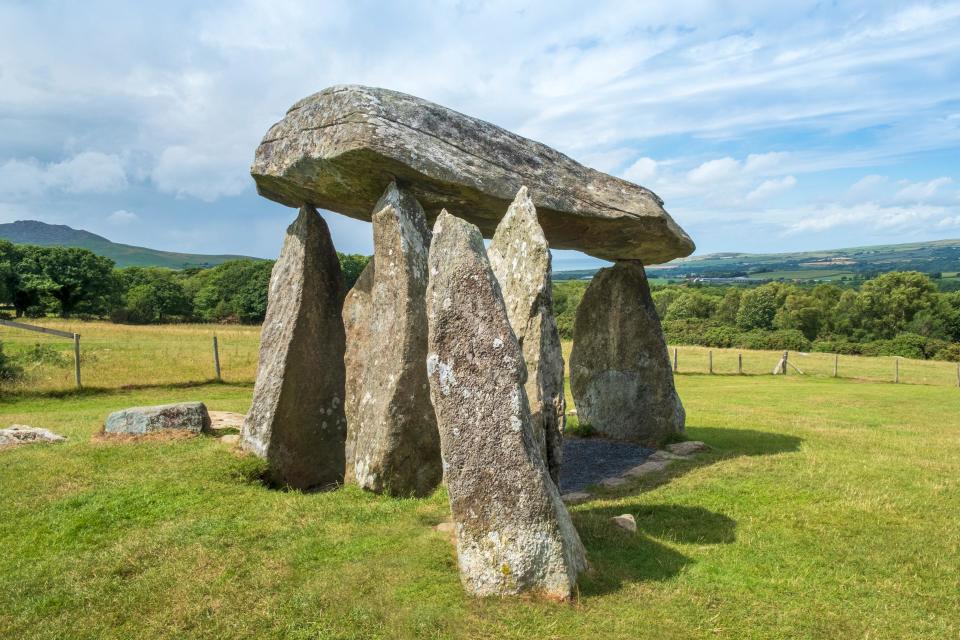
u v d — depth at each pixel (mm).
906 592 6164
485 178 8961
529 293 7547
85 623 5227
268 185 10156
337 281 10617
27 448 9500
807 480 9875
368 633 5078
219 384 19516
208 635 5082
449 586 5637
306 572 5988
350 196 9586
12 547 6480
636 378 13359
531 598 5398
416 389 8570
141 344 25703
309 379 9977
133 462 8875
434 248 6094
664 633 5133
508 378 5590
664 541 7277
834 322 59438
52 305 55719
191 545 6445
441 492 8359
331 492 8445
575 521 7574
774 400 21062
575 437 13672
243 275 64000
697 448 12195
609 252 12781
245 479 8688
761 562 6762
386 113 8414
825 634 5344
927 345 44125
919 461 11227
